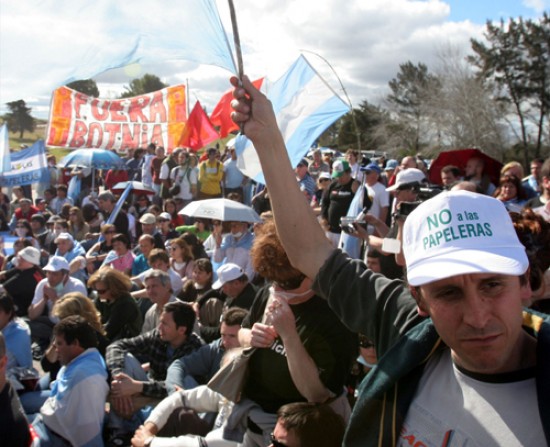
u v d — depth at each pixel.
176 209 10.78
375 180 7.90
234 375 2.82
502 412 1.19
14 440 3.00
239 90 1.73
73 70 1.59
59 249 8.41
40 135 41.44
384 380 1.36
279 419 2.48
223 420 3.33
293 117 4.80
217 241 7.23
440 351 1.35
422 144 53.53
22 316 6.91
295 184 1.77
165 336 4.48
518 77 50.34
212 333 5.04
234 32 1.66
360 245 6.14
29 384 4.72
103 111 13.90
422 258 1.21
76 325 4.12
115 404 4.08
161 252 6.37
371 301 1.63
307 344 2.60
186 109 14.21
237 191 13.34
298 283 2.64
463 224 1.20
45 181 13.79
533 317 1.30
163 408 3.60
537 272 2.12
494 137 44.88
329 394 2.57
